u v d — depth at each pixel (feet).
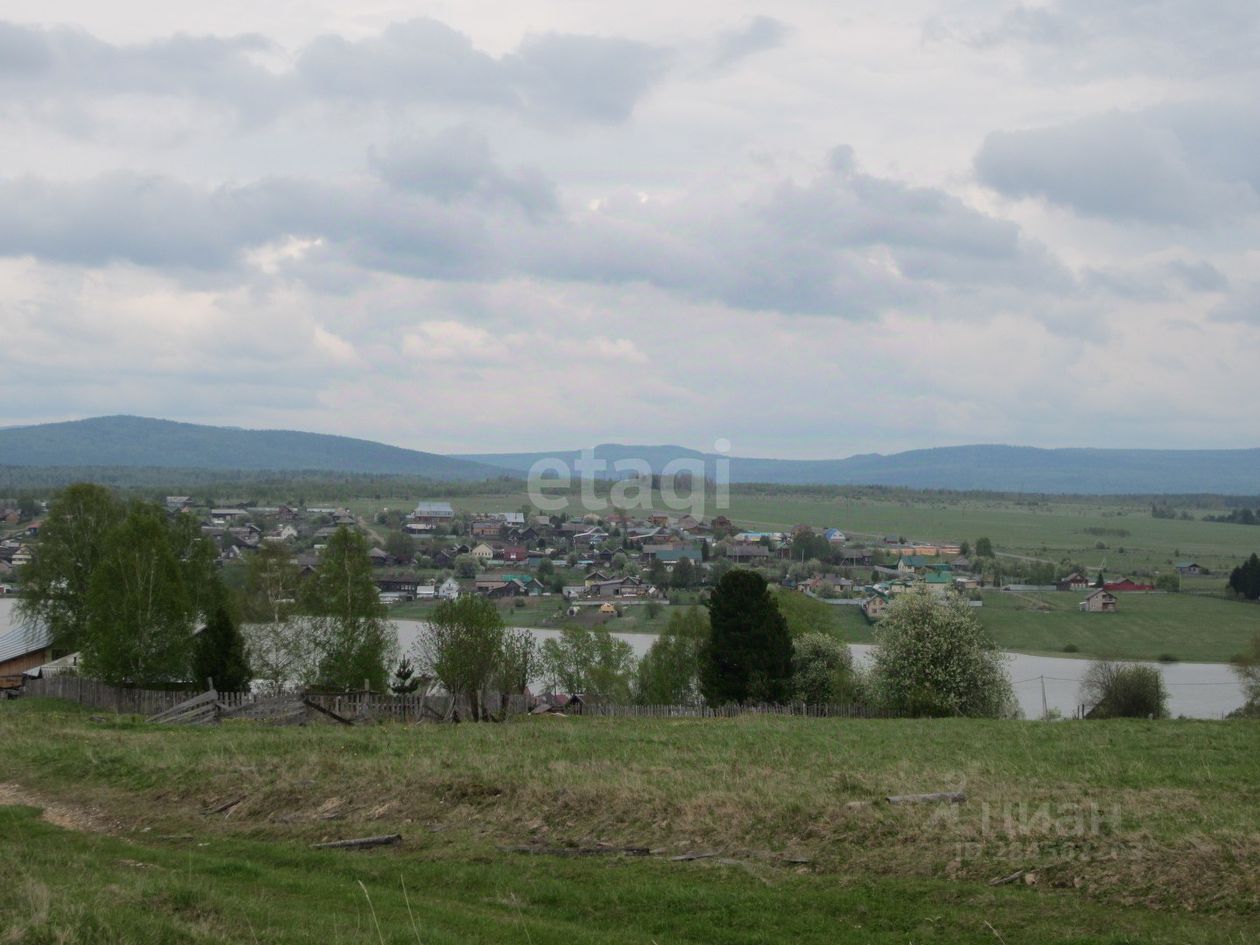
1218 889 53.98
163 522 228.22
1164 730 114.62
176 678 188.03
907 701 195.93
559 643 263.90
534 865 63.00
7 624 282.15
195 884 54.24
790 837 64.64
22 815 76.69
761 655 201.05
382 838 68.28
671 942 51.55
